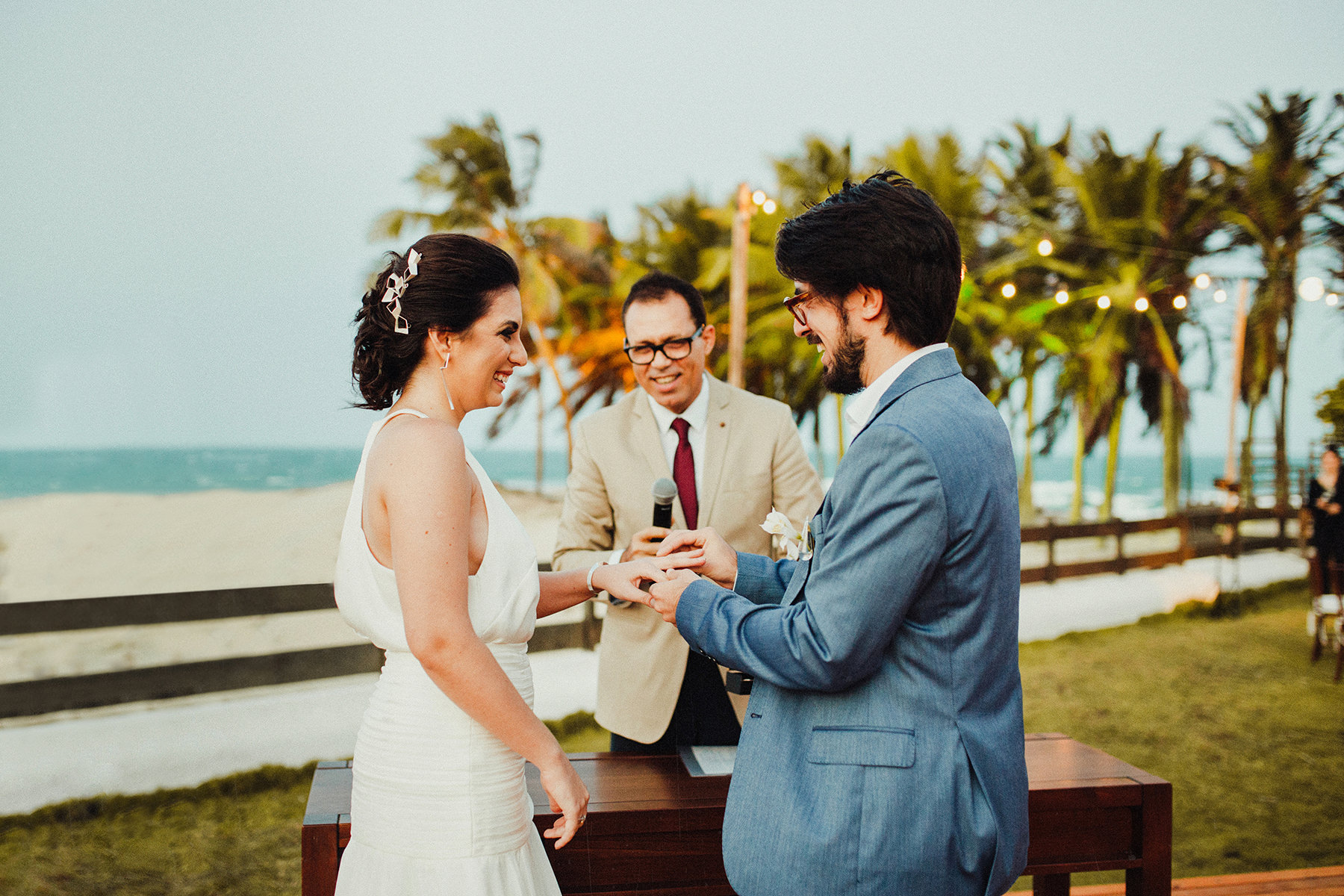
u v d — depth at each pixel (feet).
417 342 3.67
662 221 69.67
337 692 17.87
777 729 3.57
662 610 4.13
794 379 61.87
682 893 4.82
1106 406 51.98
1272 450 42.45
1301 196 40.04
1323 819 11.30
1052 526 32.60
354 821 3.79
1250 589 31.04
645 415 6.91
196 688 15.60
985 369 55.57
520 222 73.92
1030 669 20.75
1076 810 5.20
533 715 3.57
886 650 3.33
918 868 3.18
